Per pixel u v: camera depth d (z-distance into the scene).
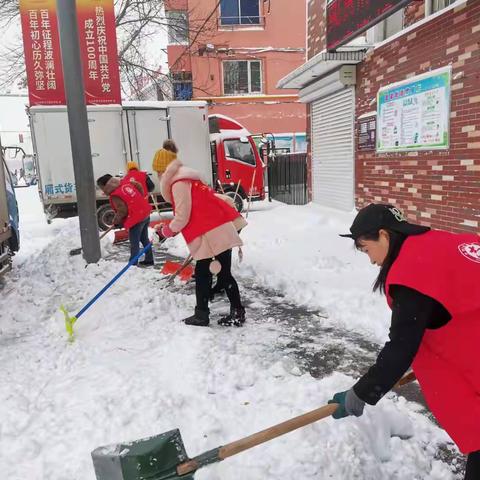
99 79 9.69
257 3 19.06
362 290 5.04
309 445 2.40
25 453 2.46
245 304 5.02
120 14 18.83
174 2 19.11
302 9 19.23
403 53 7.31
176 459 1.95
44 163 10.66
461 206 6.25
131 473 1.88
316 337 4.07
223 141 12.75
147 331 4.14
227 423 2.67
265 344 3.91
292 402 2.85
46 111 10.42
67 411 2.80
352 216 9.16
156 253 8.16
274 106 19.55
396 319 1.51
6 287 5.89
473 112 5.89
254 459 2.34
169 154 4.16
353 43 8.66
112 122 11.01
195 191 4.02
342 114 9.68
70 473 2.30
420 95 6.89
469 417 1.55
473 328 1.52
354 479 2.24
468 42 5.88
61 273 6.38
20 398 2.98
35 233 10.91
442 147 6.50
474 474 1.65
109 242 8.54
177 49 19.33
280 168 14.51
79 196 6.59
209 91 19.39
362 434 2.48
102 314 4.50
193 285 5.69
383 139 8.05
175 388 3.08
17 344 4.01
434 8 6.98
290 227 9.12
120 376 3.21
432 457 2.46
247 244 7.80
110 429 2.61
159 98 20.22
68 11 6.15
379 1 6.48
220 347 3.75
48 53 9.62
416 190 7.24
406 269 1.50
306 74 9.88
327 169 10.69
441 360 1.60
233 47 19.23
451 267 1.50
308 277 5.70
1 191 6.25
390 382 1.54
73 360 3.56
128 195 6.56
